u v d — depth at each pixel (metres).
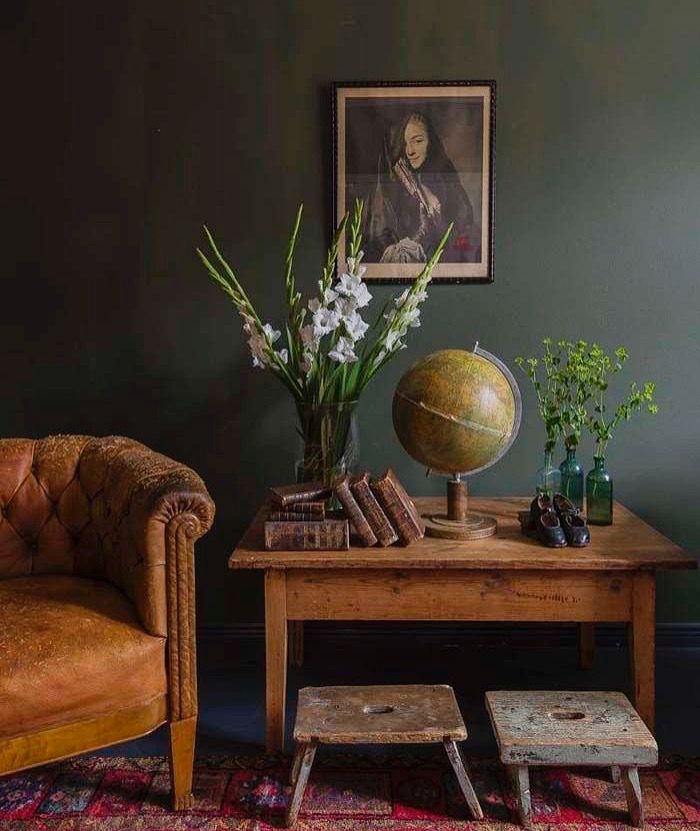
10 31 2.88
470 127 2.86
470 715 2.56
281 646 2.30
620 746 1.91
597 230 2.90
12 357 2.98
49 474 2.44
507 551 2.27
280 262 2.94
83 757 2.32
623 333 2.93
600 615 2.25
